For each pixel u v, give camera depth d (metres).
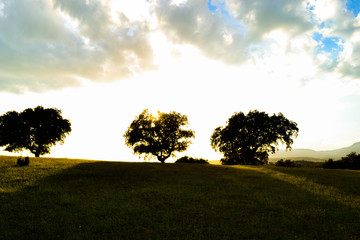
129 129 53.50
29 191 13.45
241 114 56.00
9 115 48.62
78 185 15.94
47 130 49.44
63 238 7.79
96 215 10.22
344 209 12.70
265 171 27.78
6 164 22.12
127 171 23.48
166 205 12.33
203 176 22.77
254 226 9.77
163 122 52.78
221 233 8.80
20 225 8.59
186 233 8.71
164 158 55.31
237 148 56.00
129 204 12.11
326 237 8.81
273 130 52.38
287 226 9.92
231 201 13.55
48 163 25.12
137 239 7.98
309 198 14.89
